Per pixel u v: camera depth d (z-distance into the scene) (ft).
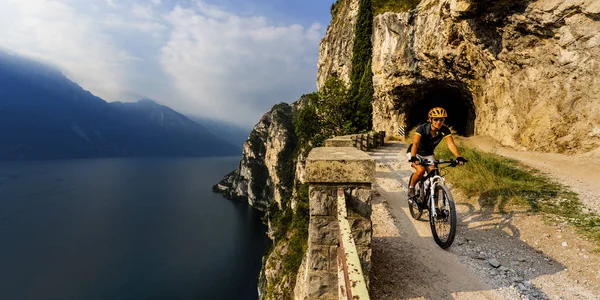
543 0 38.32
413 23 79.97
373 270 11.80
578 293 10.52
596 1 32.45
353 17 145.48
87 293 203.82
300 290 15.14
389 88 94.89
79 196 516.73
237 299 206.39
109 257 268.00
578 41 35.14
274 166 432.66
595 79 33.76
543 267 12.37
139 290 212.02
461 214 19.10
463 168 25.14
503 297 10.37
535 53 42.63
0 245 282.36
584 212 16.56
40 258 258.16
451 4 54.44
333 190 9.08
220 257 277.64
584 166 29.25
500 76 53.98
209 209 462.60
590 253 12.63
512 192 20.02
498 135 54.80
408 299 10.04
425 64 76.48
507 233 15.57
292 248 62.54
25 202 446.19
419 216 17.51
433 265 12.51
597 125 33.58
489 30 50.26
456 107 97.35
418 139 14.98
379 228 16.62
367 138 56.39
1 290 200.75
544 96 41.42
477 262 12.94
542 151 41.16
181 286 221.87
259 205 465.06
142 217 403.13
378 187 26.84
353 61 126.00
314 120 114.83
